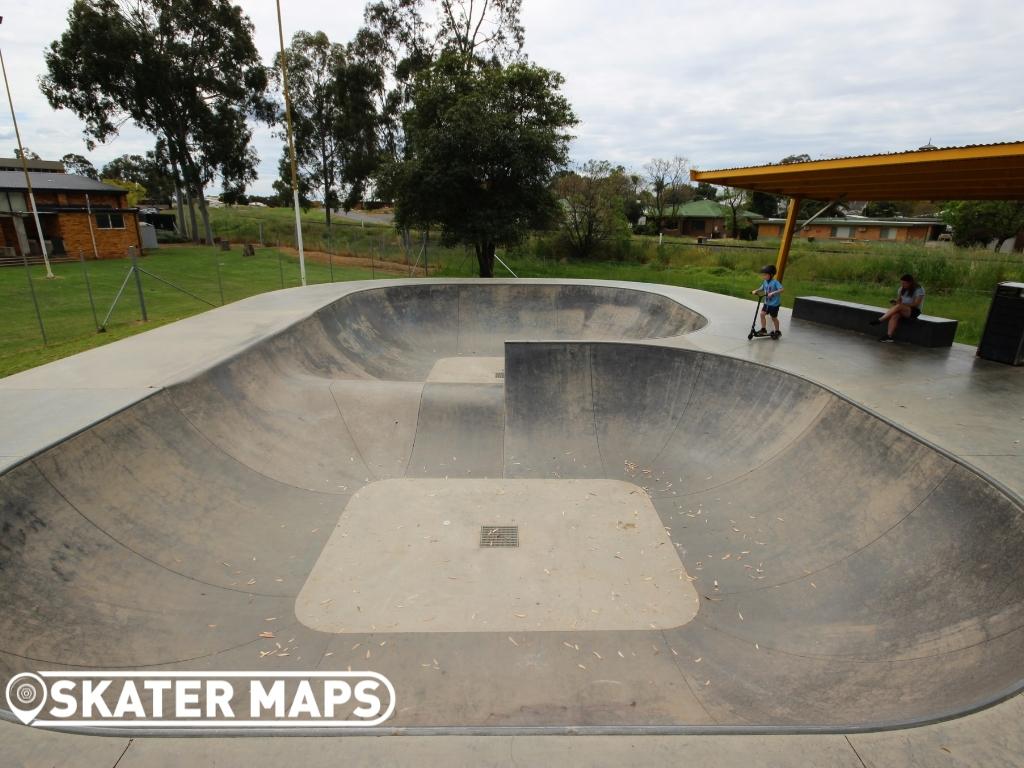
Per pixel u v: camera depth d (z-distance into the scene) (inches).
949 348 371.9
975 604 161.0
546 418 334.3
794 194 501.7
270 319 430.3
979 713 104.3
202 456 254.7
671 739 99.7
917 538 195.8
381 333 543.5
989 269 724.7
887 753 96.4
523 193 807.1
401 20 1459.2
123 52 1203.2
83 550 183.0
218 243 1454.2
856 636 170.2
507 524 244.1
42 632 152.3
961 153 279.7
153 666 157.4
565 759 96.0
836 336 403.9
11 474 179.5
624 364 360.5
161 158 1505.9
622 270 1025.5
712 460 295.7
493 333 585.0
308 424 313.3
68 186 1065.5
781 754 96.4
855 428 254.2
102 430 221.0
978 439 221.6
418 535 234.8
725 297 569.6
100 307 567.2
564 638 179.5
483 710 150.8
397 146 1670.8
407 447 309.7
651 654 173.5
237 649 169.9
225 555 213.6
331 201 1839.3
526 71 826.2
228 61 1349.7
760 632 182.9
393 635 178.9
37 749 96.7
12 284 706.8
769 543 227.9
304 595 197.3
